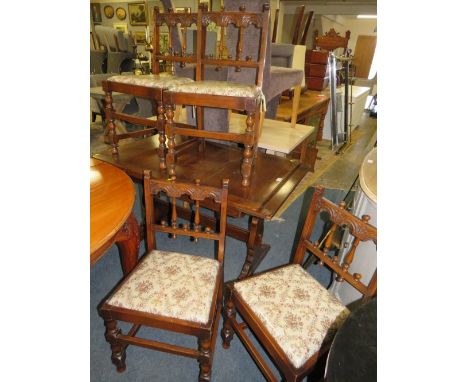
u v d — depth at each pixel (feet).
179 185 3.71
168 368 3.96
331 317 3.11
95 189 3.56
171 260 3.80
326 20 21.71
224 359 4.11
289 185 4.72
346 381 1.50
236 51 5.19
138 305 3.16
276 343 2.92
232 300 3.52
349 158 12.92
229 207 4.14
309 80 14.98
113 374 3.83
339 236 6.18
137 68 13.84
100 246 2.62
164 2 6.23
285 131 7.69
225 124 6.40
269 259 6.23
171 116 4.37
